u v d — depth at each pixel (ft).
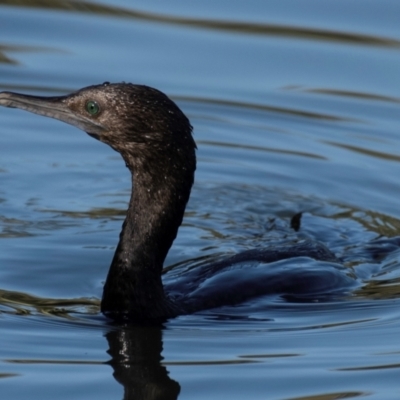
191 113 52.34
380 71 55.21
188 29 59.16
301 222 42.96
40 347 30.81
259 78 55.11
